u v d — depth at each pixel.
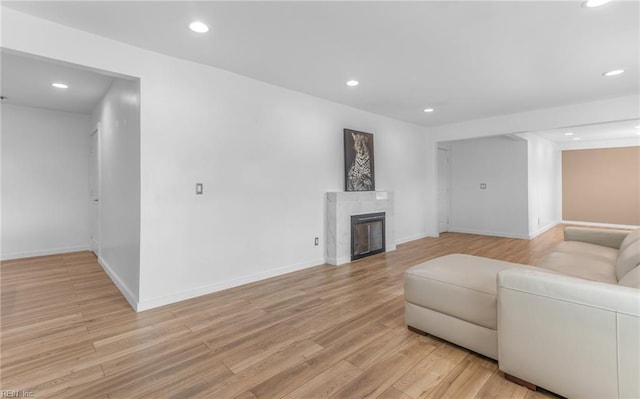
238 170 3.47
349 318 2.65
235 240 3.46
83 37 2.47
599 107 4.48
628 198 8.03
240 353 2.10
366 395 1.67
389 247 5.36
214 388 1.73
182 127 3.03
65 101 4.58
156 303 2.88
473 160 7.44
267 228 3.76
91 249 5.39
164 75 2.91
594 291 1.44
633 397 1.35
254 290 3.34
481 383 1.76
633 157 7.95
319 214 4.41
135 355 2.07
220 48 2.79
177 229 3.01
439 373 1.86
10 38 2.16
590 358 1.46
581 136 7.66
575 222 8.85
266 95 3.73
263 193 3.71
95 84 3.81
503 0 2.07
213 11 2.19
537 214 7.35
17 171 4.86
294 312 2.77
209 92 3.22
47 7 2.13
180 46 2.75
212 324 2.53
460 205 7.68
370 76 3.51
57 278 3.80
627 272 2.13
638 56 2.98
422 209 6.64
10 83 3.78
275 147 3.83
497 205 7.07
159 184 2.89
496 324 1.88
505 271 1.76
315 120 4.32
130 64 2.71
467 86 3.86
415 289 2.33
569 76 3.51
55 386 1.74
